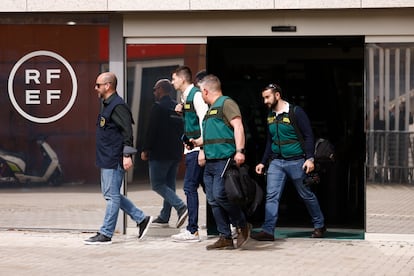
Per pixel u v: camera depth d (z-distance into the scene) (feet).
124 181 43.83
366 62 42.50
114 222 40.86
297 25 42.65
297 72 51.31
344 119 51.39
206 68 43.37
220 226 39.42
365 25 42.29
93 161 44.14
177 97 43.52
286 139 41.45
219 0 41.65
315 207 42.78
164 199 43.70
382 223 42.75
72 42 43.98
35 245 40.68
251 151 51.83
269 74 51.34
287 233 45.83
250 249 39.78
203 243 41.37
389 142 42.50
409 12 41.91
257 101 51.52
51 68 44.21
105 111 40.19
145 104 43.75
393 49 42.27
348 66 51.11
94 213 44.14
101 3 42.22
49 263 36.09
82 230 44.21
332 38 45.96
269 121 41.78
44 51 44.14
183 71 40.93
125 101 43.78
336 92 51.37
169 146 43.62
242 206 38.45
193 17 43.14
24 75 44.24
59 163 44.24
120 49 43.73
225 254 38.40
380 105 42.50
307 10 42.22
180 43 43.42
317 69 51.31
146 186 43.78
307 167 41.11
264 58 51.24
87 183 44.14
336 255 38.45
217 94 38.81
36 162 44.37
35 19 44.06
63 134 44.21
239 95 51.57
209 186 38.93
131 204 41.68
